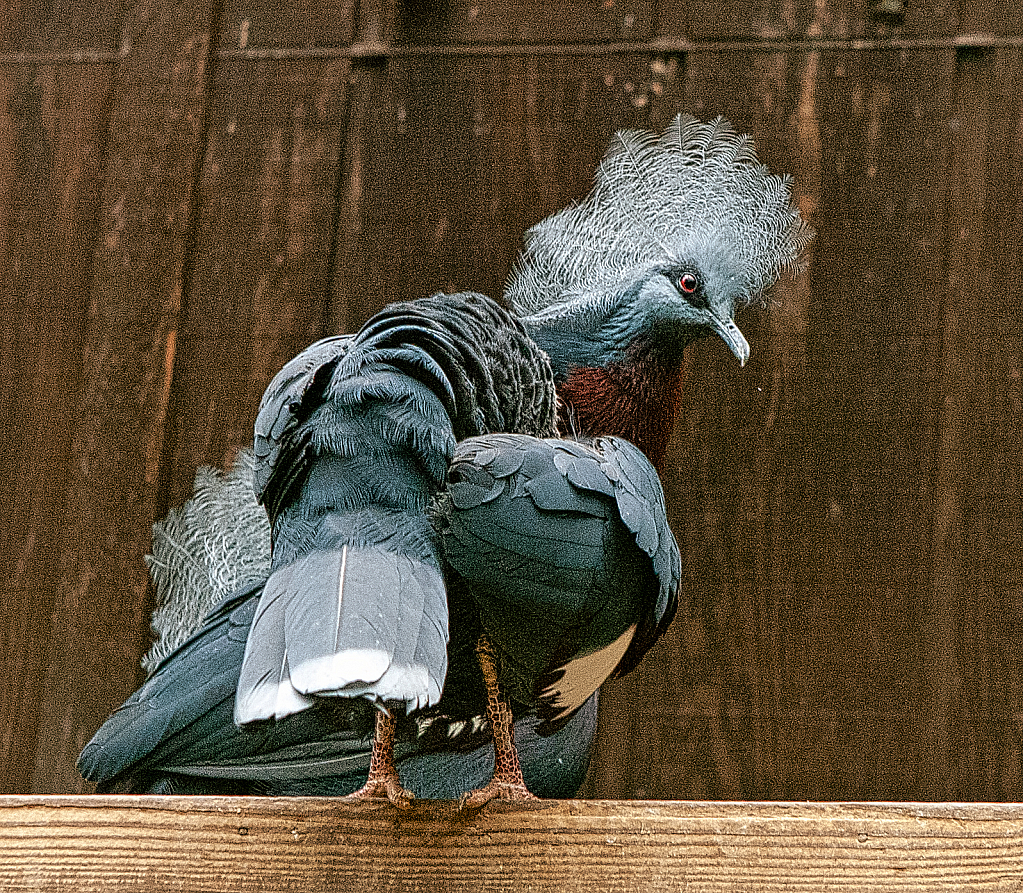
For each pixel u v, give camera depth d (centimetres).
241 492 838
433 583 520
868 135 929
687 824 535
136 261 943
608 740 888
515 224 935
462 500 588
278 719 467
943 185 921
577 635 616
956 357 905
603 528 606
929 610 883
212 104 970
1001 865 528
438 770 755
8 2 993
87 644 884
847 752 874
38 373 931
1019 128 922
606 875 527
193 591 830
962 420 898
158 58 973
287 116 964
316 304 934
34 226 956
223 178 959
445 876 527
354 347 582
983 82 931
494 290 925
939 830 533
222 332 934
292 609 502
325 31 976
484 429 647
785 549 896
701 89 942
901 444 900
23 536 907
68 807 536
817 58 941
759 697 884
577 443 650
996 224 915
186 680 720
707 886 527
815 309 914
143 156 959
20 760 874
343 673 470
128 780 743
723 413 917
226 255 946
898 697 877
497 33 966
